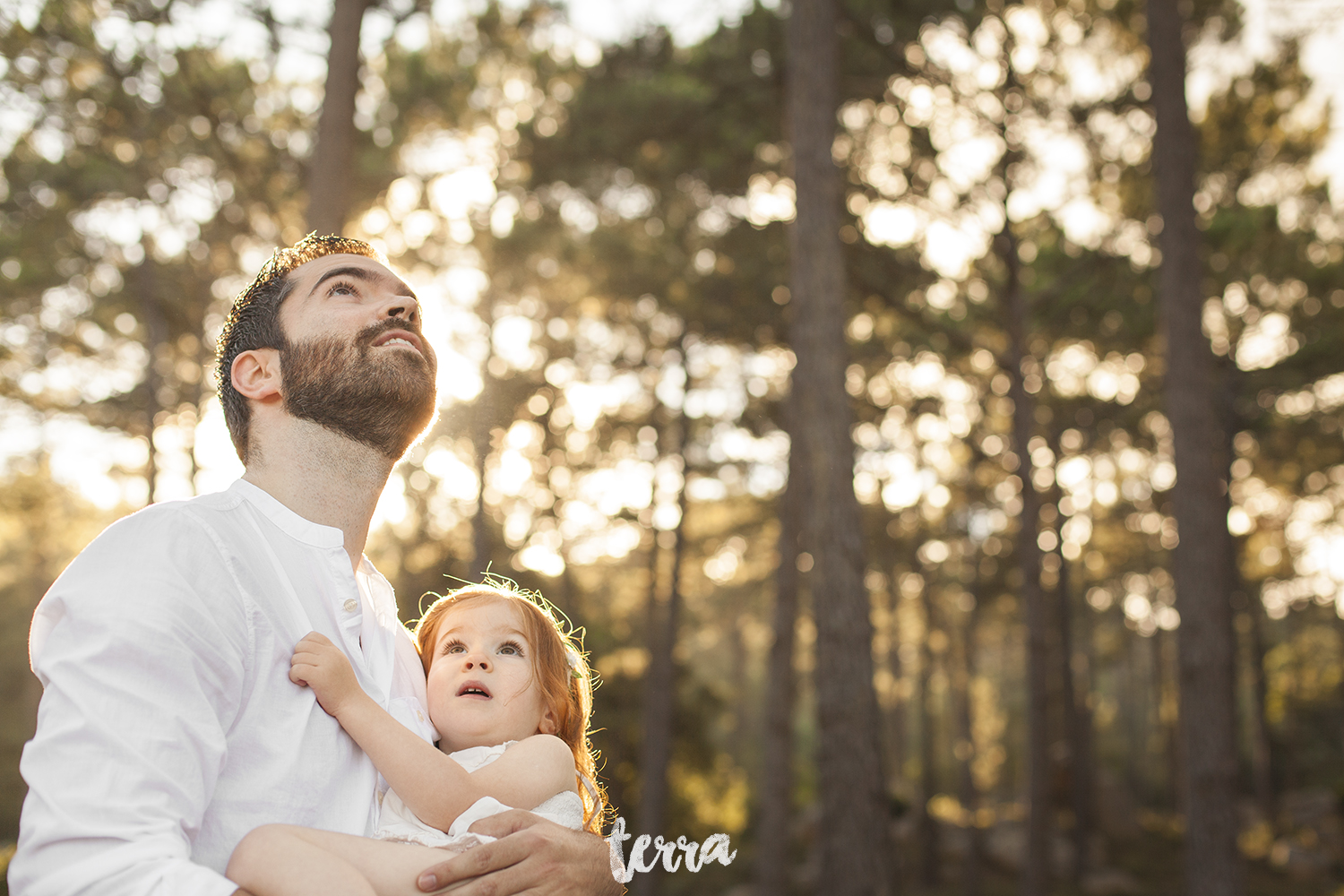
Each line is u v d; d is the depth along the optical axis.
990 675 49.47
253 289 1.49
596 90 11.32
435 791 1.37
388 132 12.12
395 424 1.43
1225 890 8.29
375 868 1.21
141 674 1.09
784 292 14.27
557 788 1.59
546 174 12.46
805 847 24.91
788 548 15.49
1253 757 33.62
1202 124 14.45
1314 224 16.92
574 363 17.14
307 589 1.35
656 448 19.11
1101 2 11.57
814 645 7.68
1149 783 40.31
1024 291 14.84
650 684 18.22
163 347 15.53
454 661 1.74
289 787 1.24
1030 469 13.84
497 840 1.27
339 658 1.33
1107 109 11.88
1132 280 14.34
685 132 11.54
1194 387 8.92
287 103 11.71
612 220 14.19
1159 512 23.44
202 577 1.20
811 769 34.56
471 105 12.27
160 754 1.07
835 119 8.30
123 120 10.45
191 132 9.97
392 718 1.38
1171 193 9.14
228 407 1.47
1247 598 27.83
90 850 1.01
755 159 12.47
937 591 28.42
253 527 1.33
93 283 14.78
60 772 1.04
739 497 22.17
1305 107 14.41
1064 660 22.30
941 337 15.20
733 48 10.99
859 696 7.48
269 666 1.25
